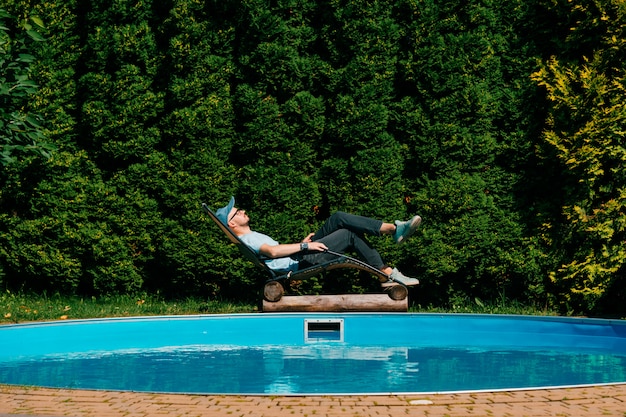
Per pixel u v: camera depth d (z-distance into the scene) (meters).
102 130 9.73
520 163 9.52
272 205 9.62
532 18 9.40
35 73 9.70
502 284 9.90
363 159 9.49
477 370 5.74
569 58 9.28
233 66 9.74
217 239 9.75
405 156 9.64
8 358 6.64
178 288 10.34
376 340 8.03
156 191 9.97
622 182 9.02
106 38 9.74
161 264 10.01
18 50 8.56
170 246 9.74
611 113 8.78
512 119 9.49
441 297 10.07
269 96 9.64
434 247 9.41
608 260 9.03
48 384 5.12
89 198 9.90
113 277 9.93
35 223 9.83
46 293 10.35
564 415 3.87
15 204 10.07
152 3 9.99
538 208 9.45
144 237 9.88
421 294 10.12
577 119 9.01
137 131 9.79
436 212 9.48
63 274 9.95
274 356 6.65
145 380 5.29
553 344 7.63
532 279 9.50
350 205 9.56
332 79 9.55
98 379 5.35
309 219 9.83
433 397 4.32
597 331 7.75
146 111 9.77
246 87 9.62
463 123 9.51
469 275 9.81
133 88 9.72
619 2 8.66
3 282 10.38
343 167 9.56
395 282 8.48
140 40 9.73
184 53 9.57
